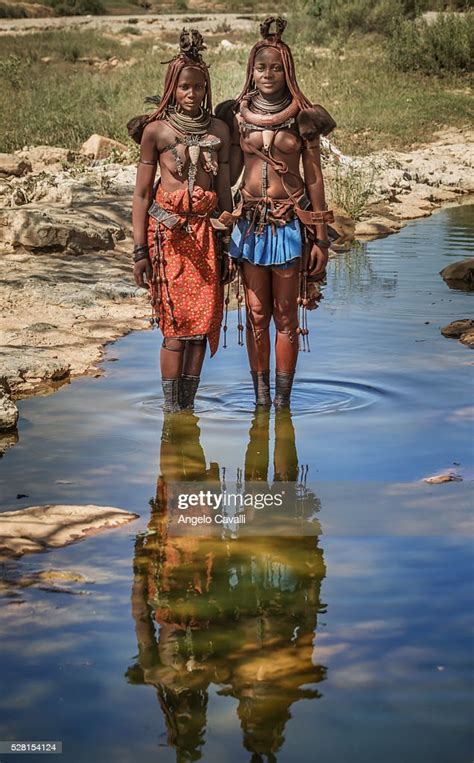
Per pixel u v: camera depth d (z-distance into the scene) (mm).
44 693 2461
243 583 3070
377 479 3941
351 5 27750
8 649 2666
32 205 10625
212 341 5008
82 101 19016
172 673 2545
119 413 4867
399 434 4473
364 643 2680
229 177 4992
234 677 2531
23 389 5281
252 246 4891
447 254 9273
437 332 6355
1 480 3953
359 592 2986
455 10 31297
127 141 15844
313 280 5012
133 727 2330
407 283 7941
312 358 5773
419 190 13688
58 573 3145
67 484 3920
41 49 30250
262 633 2748
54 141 16328
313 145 4891
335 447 4336
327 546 3328
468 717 2340
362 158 15055
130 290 7598
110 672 2557
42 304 7129
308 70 22625
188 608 2904
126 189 11867
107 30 37094
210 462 4180
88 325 6648
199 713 2381
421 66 22984
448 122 18984
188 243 4840
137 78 21469
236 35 33438
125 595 2992
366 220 11250
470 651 2629
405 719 2332
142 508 3691
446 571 3113
